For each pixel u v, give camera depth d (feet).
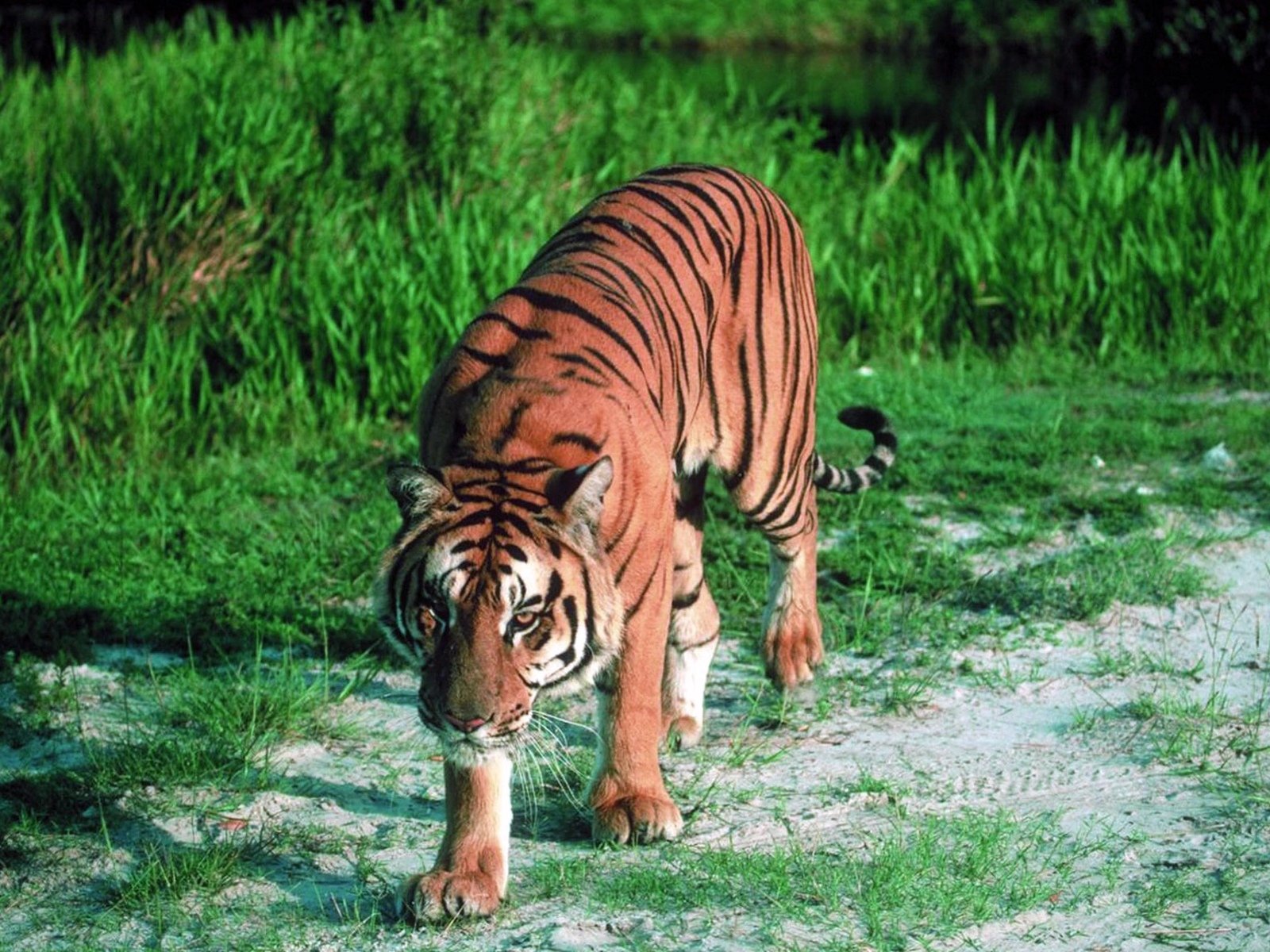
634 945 21.70
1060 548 38.93
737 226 28.71
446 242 52.70
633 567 23.95
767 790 27.09
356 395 50.01
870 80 144.36
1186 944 21.49
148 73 59.98
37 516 40.93
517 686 21.09
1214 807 25.80
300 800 27.02
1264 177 66.23
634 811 24.93
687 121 71.26
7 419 45.55
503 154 58.39
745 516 29.81
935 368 55.47
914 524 40.14
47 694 30.96
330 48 61.98
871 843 24.93
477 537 21.17
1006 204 63.05
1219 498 41.37
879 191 67.36
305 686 31.65
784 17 181.78
